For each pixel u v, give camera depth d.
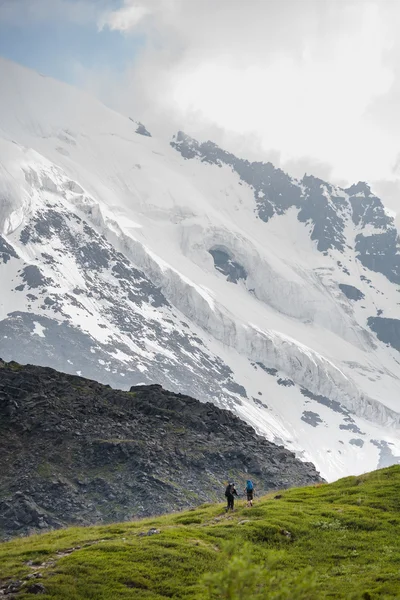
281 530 63.00
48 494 112.50
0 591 49.31
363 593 47.41
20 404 132.62
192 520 70.94
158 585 50.75
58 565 53.78
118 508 111.94
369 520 65.38
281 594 33.22
